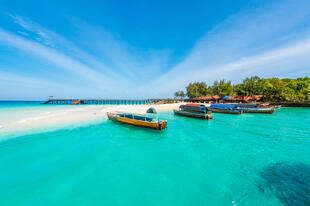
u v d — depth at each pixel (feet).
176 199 17.65
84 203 17.10
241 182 20.92
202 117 72.02
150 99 277.23
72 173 23.38
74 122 63.77
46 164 26.27
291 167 25.18
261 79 211.82
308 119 73.61
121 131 48.55
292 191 18.84
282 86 182.39
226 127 55.21
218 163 26.71
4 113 94.12
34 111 108.17
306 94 163.12
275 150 32.73
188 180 21.50
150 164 26.32
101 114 89.56
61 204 16.96
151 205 16.79
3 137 41.88
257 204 16.72
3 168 24.81
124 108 108.37
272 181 21.09
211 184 20.53
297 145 35.83
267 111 93.09
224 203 16.92
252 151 32.17
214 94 253.03
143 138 41.27
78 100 258.37
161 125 45.29
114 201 17.40
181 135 44.47
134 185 20.34
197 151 32.24
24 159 28.22
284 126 56.90
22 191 19.12
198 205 16.72
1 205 16.83
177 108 137.69
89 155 30.09
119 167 25.30
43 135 44.01
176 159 28.35
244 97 211.82
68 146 35.12
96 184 20.56
